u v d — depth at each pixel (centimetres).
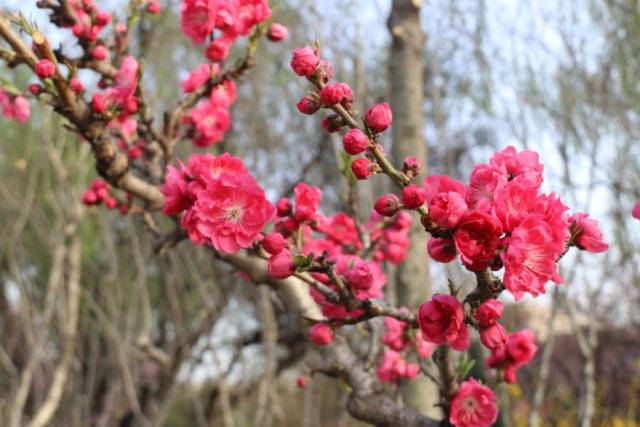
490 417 160
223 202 144
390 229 234
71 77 201
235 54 666
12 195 660
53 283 570
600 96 459
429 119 720
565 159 386
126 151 252
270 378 574
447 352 158
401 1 306
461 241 115
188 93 249
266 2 235
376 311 159
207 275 661
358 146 126
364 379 197
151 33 573
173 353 678
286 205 183
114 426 670
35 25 194
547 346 344
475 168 127
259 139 686
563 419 545
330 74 136
